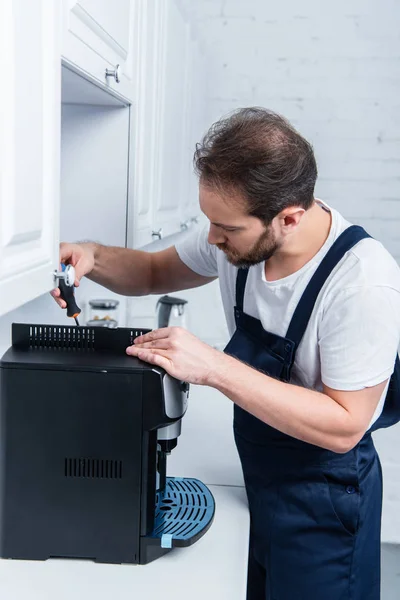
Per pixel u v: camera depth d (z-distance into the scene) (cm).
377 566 138
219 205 106
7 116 76
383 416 135
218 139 106
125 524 104
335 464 126
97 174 155
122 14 134
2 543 105
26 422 102
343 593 128
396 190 296
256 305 131
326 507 126
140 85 157
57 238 100
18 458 103
